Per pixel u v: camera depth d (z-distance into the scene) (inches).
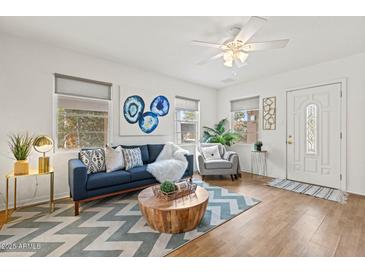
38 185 106.5
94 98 127.2
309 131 141.5
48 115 109.1
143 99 151.3
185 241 68.1
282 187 132.6
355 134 120.1
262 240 69.0
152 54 121.5
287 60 128.8
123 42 105.2
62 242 67.4
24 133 101.7
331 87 129.8
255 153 177.9
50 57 108.9
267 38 97.5
